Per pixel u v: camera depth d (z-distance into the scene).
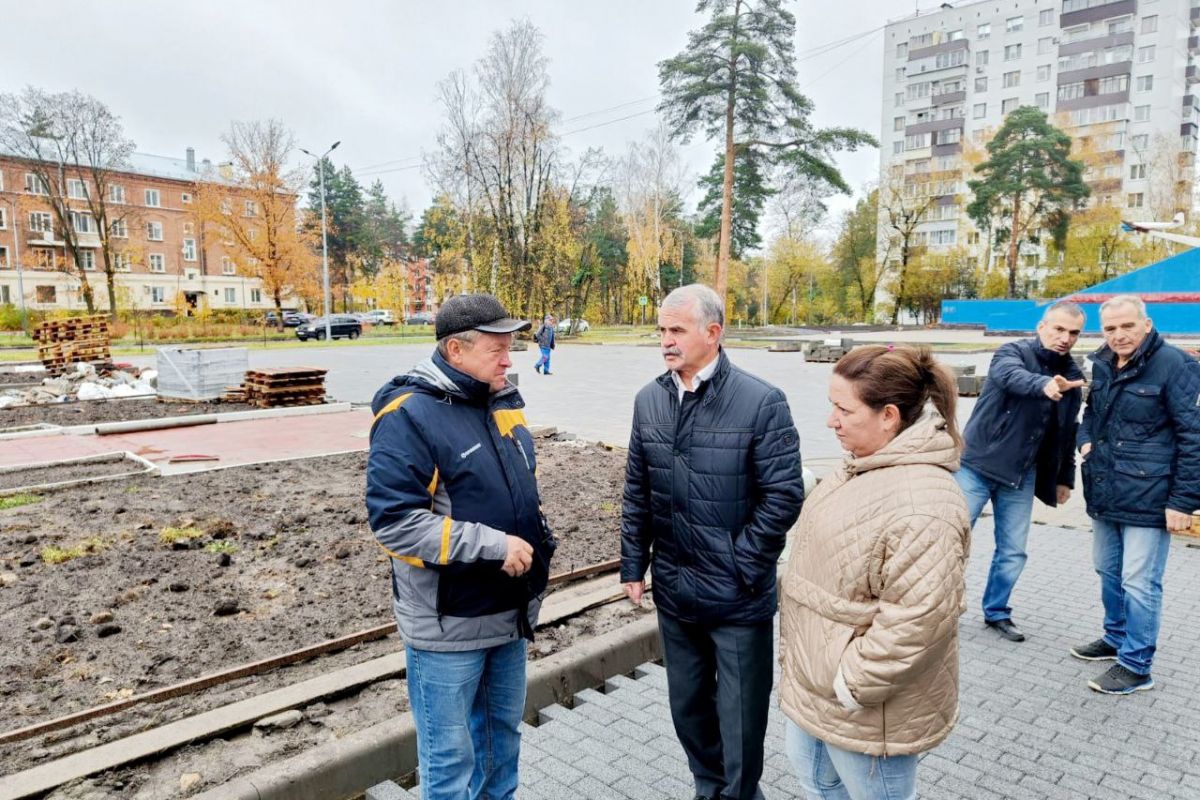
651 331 52.56
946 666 1.86
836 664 1.86
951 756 3.12
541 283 44.16
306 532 5.72
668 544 2.65
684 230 69.38
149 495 6.91
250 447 9.77
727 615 2.52
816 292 73.75
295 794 2.68
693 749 2.74
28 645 3.75
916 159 74.06
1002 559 4.29
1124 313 3.54
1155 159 51.50
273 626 4.05
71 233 47.03
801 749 2.06
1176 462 3.47
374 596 4.48
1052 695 3.64
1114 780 2.95
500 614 2.27
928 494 1.79
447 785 2.27
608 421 12.51
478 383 2.28
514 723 2.50
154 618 4.12
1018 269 58.88
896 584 1.74
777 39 34.31
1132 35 63.25
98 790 2.66
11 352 29.70
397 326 59.25
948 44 72.25
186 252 70.81
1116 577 3.90
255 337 43.78
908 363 1.89
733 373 2.60
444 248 51.41
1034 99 68.56
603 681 3.86
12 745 2.92
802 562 2.02
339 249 73.19
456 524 2.10
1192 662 3.97
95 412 12.84
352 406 14.07
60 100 44.19
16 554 5.08
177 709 3.21
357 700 3.35
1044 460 4.14
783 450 2.49
